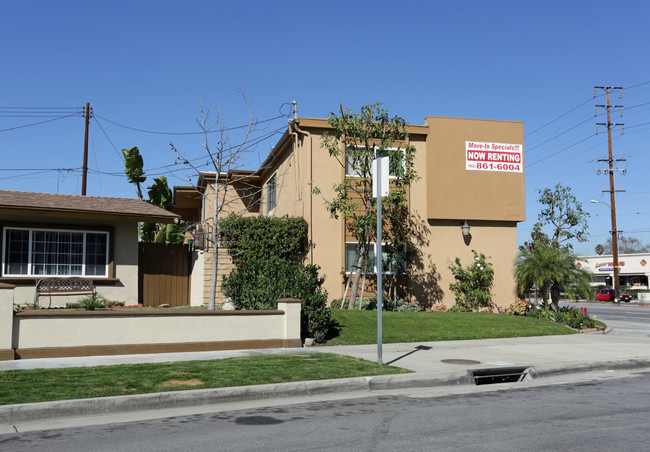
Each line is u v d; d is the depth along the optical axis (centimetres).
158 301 1916
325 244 2102
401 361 1144
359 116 1986
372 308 2036
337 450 580
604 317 3244
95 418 734
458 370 1035
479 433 648
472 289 2214
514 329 1733
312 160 2119
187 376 912
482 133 2302
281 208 2391
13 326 1084
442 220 2247
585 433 647
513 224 2322
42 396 768
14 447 598
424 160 2247
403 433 649
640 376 1103
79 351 1129
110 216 1731
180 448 591
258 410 780
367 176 2038
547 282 2152
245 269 1523
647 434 643
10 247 1670
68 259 1739
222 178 2536
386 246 2125
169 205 3033
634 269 7125
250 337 1299
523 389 951
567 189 3047
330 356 1157
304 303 1402
